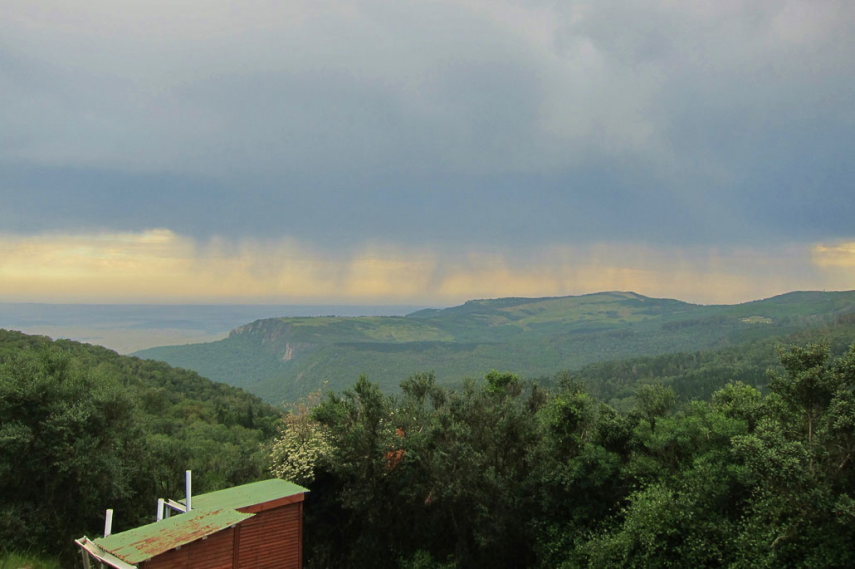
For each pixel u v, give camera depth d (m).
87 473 17.30
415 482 17.28
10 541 15.73
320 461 19.02
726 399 18.75
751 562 12.45
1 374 18.06
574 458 16.48
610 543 14.04
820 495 11.33
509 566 17.70
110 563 11.17
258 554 14.41
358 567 17.88
